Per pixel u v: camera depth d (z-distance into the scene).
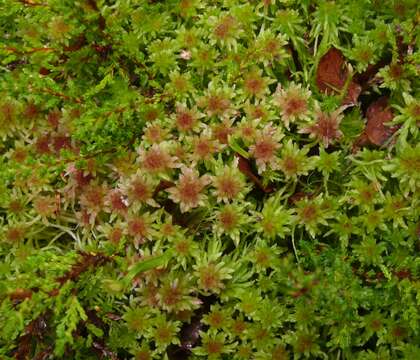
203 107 0.32
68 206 0.32
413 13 0.32
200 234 0.31
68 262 0.29
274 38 0.32
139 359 0.30
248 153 0.31
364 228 0.31
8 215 0.32
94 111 0.30
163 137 0.31
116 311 0.31
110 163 0.32
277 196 0.31
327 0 0.33
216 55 0.32
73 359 0.31
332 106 0.31
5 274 0.31
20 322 0.28
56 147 0.32
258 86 0.32
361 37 0.32
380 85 0.32
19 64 0.33
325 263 0.30
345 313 0.29
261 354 0.30
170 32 0.33
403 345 0.30
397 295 0.30
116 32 0.31
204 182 0.30
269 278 0.30
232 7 0.32
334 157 0.31
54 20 0.32
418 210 0.30
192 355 0.31
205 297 0.31
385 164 0.31
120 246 0.30
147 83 0.33
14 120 0.32
